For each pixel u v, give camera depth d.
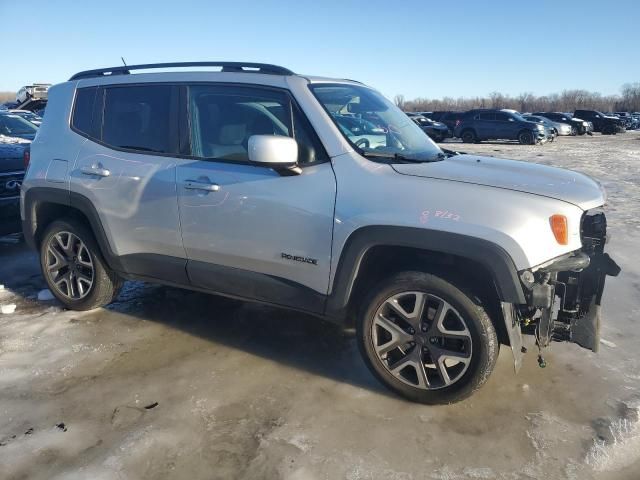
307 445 2.59
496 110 26.16
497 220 2.56
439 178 2.81
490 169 3.04
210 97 3.40
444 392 2.84
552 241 2.60
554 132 28.38
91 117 3.89
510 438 2.64
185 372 3.28
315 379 3.20
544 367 3.18
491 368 2.75
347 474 2.40
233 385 3.13
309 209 2.97
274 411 2.87
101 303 4.12
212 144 3.36
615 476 2.38
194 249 3.44
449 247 2.62
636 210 8.06
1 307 4.18
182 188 3.38
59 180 3.91
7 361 3.40
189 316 4.10
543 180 2.91
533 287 2.57
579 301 3.00
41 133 4.13
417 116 29.27
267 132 3.18
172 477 2.38
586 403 2.93
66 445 2.59
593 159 16.73
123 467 2.44
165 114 3.55
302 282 3.11
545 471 2.41
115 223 3.72
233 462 2.48
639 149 21.47
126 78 3.78
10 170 5.75
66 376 3.22
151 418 2.80
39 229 4.25
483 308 2.71
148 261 3.66
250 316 4.11
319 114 3.07
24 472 2.40
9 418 2.80
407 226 2.69
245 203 3.16
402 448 2.57
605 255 2.99
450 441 2.62
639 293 4.54
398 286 2.84
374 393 3.05
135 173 3.58
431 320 2.83
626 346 3.59
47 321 4.01
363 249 2.82
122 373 3.26
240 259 3.28
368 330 2.96
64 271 4.21
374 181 2.86
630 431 2.68
